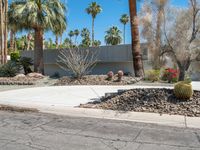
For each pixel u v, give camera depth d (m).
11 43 37.25
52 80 20.27
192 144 5.29
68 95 12.86
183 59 12.51
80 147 5.12
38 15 21.62
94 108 9.05
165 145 5.23
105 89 15.12
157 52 13.95
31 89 15.78
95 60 22.22
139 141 5.50
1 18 24.86
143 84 17.28
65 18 23.95
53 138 5.73
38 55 22.92
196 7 12.73
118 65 24.52
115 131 6.34
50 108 9.43
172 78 17.66
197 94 9.07
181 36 12.84
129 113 8.12
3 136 5.91
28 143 5.38
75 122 7.37
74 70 19.47
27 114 8.65
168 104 8.48
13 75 22.38
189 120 7.21
